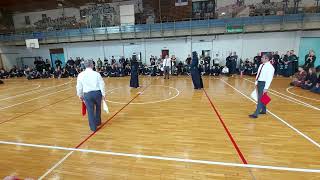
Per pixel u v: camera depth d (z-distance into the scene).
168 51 15.40
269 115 5.07
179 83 10.52
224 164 2.94
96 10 17.42
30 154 3.43
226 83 10.09
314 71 7.78
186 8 15.49
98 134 4.21
